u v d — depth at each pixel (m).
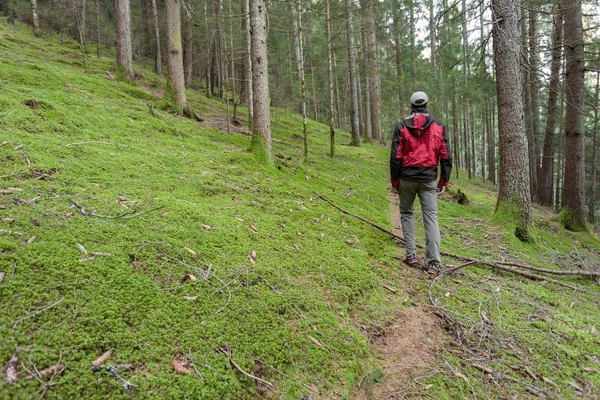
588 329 2.98
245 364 2.00
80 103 5.72
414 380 2.31
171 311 2.13
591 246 6.87
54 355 1.60
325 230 4.27
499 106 5.87
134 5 25.48
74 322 1.80
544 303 3.42
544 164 14.91
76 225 2.54
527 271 4.29
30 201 2.64
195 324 2.12
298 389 2.02
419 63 20.62
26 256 2.05
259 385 1.95
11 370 1.47
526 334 2.83
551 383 2.32
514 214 5.66
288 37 17.78
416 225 5.81
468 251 4.70
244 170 5.41
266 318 2.38
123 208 3.02
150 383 1.68
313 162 9.07
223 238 3.12
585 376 2.41
